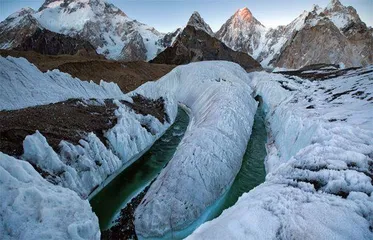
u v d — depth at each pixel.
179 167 20.69
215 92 40.00
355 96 27.42
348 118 19.19
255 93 51.84
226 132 26.67
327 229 7.95
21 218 9.10
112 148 23.59
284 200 9.49
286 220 8.48
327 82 43.19
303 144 19.31
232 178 21.98
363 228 7.96
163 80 63.09
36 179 11.09
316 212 8.65
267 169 23.16
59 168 17.28
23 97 26.27
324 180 10.97
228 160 23.16
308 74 66.38
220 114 29.52
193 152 22.16
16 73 28.08
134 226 17.06
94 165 20.27
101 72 62.00
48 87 30.12
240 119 31.48
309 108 27.02
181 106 49.06
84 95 34.53
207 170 20.78
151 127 31.30
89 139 21.58
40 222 9.24
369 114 18.88
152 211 17.27
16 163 10.89
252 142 29.66
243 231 8.32
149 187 21.28
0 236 8.55
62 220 9.73
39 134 17.52
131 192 20.91
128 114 28.47
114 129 24.59
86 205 11.44
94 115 26.09
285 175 12.44
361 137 14.51
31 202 9.80
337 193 10.00
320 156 12.91
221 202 19.69
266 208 9.22
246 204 9.91
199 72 58.06
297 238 7.84
